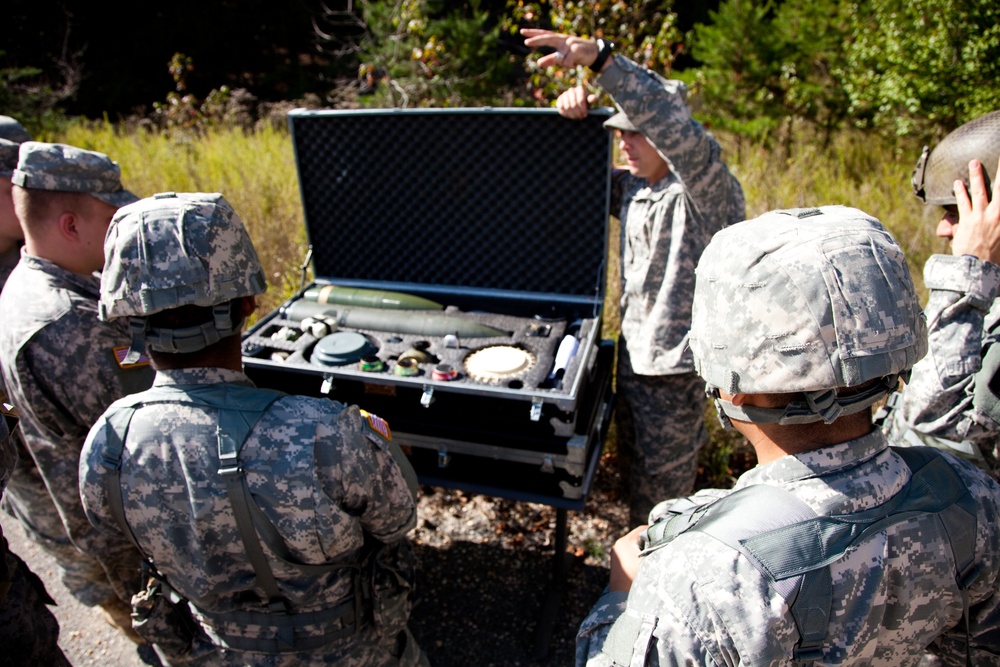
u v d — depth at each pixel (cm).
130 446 144
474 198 285
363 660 171
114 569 225
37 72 1248
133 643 273
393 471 159
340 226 309
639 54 707
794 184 641
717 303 109
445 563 307
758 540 100
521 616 281
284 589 152
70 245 199
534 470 242
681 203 259
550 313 285
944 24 621
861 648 101
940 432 172
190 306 145
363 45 1091
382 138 283
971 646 117
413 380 237
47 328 190
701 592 99
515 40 1319
